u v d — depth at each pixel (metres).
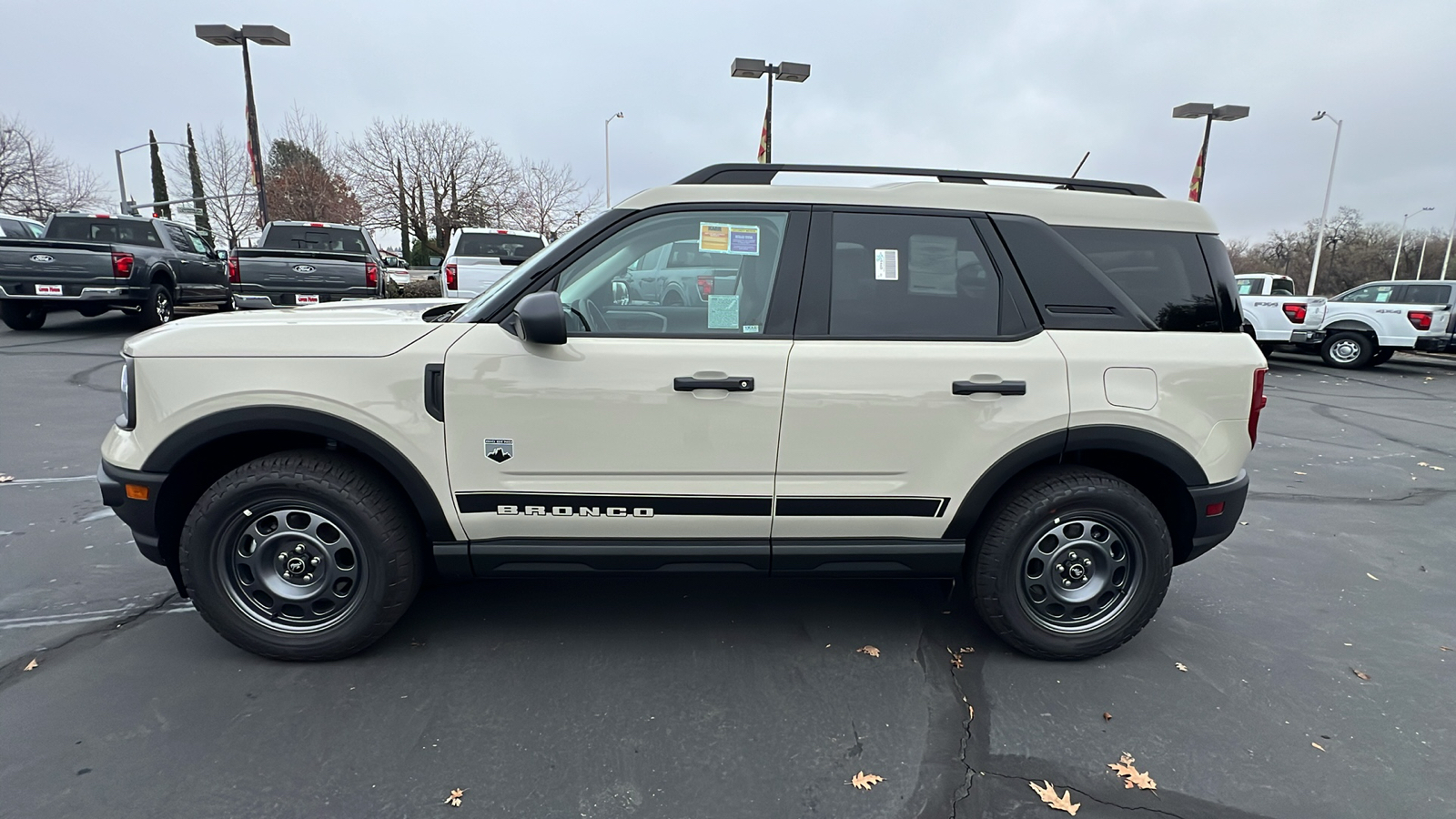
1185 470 2.88
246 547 2.76
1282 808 2.23
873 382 2.72
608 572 2.85
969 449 2.78
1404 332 14.46
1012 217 2.88
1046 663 3.01
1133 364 2.81
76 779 2.20
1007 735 2.54
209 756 2.31
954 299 2.83
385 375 2.61
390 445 2.63
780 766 2.36
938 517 2.85
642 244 2.79
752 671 2.90
